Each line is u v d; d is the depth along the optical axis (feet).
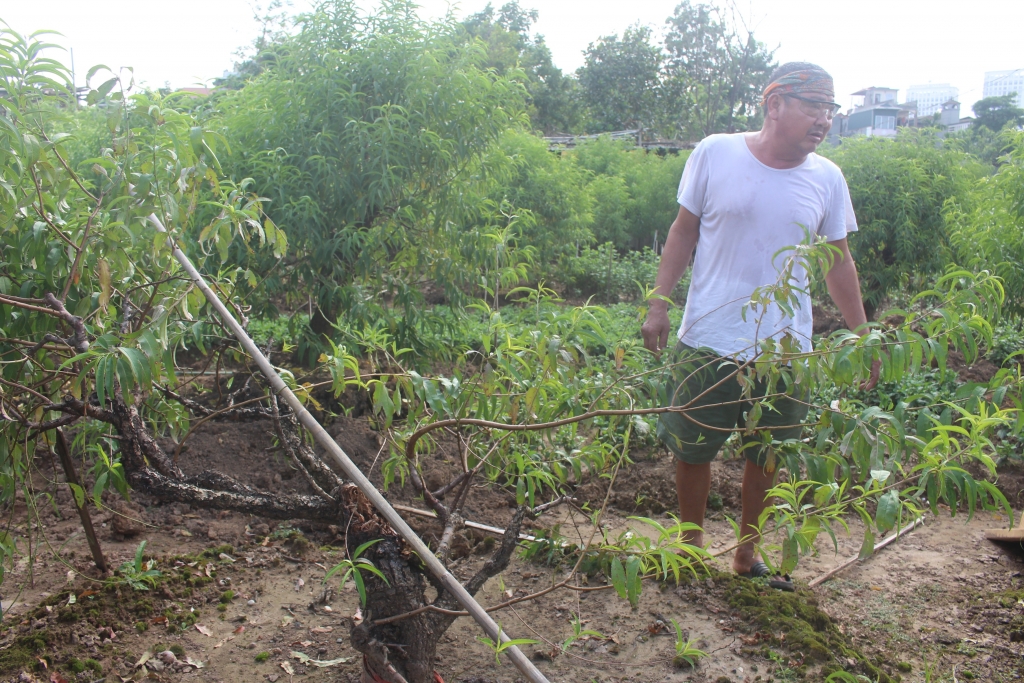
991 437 16.81
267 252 15.52
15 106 6.93
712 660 8.85
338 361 7.04
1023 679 9.07
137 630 9.29
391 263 17.84
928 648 9.80
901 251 29.55
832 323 32.45
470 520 12.74
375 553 7.13
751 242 10.34
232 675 8.60
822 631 9.71
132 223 7.06
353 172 16.28
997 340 25.55
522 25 120.78
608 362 9.02
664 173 55.57
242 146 16.33
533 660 8.96
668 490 14.70
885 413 6.60
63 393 8.12
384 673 7.04
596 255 43.88
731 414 10.57
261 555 11.55
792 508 6.84
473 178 18.28
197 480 7.94
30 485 8.51
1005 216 20.58
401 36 16.99
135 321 8.49
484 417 7.99
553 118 115.14
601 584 10.61
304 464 8.54
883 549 12.75
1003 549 12.83
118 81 7.02
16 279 7.96
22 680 8.08
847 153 31.53
